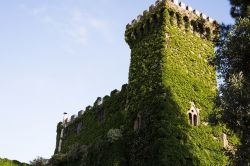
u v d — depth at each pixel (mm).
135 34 50125
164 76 42406
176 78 43094
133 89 45375
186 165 37375
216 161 40344
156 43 45688
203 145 40375
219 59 32312
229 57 31797
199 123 41938
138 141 40281
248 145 27594
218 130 42875
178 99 41562
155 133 38594
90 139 56125
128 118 43969
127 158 40688
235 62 31438
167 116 39406
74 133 62344
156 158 36812
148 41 47188
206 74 46781
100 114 56750
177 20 47906
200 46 48344
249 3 36750
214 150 41000
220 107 29906
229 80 29719
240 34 31406
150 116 40562
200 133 41000
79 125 61875
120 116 50406
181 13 48219
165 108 39812
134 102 44188
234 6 38156
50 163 53375
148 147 38469
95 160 43312
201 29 49594
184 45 46594
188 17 48594
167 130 38312
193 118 42031
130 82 46406
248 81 29547
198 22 49344
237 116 28328
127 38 51000
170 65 43688
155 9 48438
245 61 31328
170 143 37562
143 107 42375
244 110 28047
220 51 32500
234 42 31281
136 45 49125
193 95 43375
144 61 46031
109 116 53625
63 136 65312
